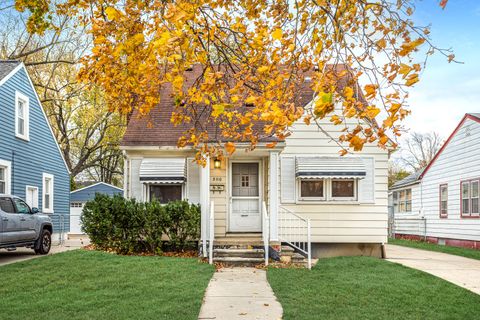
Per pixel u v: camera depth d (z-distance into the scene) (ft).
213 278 32.89
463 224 68.18
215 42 21.95
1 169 53.67
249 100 17.26
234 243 42.86
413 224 88.28
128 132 47.62
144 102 23.58
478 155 63.98
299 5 18.42
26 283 29.04
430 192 80.59
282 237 48.52
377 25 18.04
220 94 20.04
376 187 49.19
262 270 37.11
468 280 35.06
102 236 44.96
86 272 32.63
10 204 42.16
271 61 22.35
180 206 43.86
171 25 17.07
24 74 59.36
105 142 122.42
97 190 113.50
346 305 25.09
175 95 19.92
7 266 35.17
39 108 64.39
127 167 47.62
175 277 31.45
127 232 44.83
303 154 49.24
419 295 28.27
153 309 23.00
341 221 48.93
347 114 14.64
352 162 48.65
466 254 53.98
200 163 23.99
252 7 20.44
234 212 48.01
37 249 45.52
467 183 67.00
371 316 22.98
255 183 48.47
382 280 32.63
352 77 17.02
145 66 18.58
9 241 40.57
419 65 15.31
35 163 62.39
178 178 45.60
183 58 19.16
